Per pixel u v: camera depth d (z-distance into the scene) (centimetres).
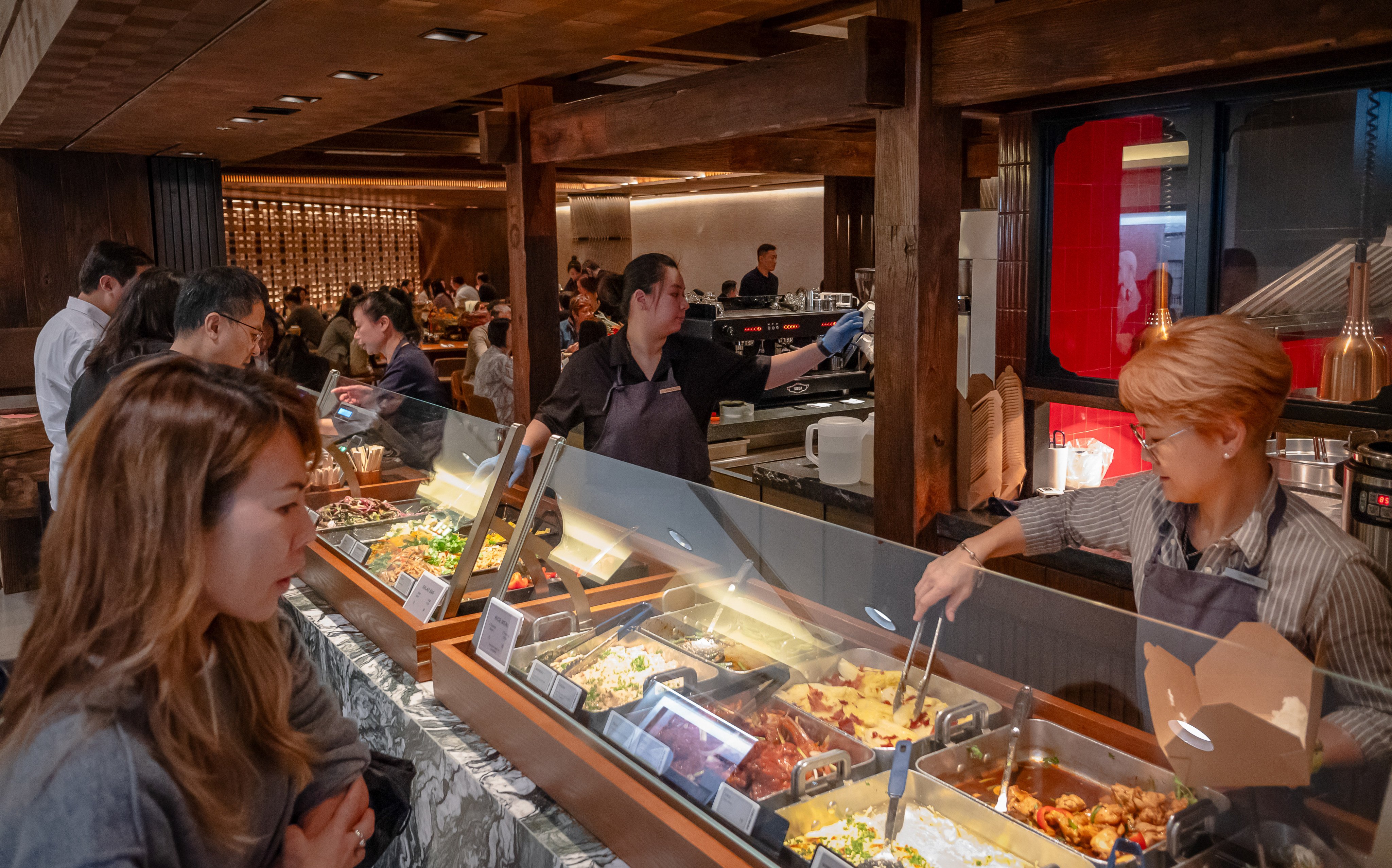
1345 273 245
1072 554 253
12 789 84
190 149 575
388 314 395
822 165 565
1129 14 195
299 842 108
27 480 477
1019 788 134
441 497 257
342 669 221
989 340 402
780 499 373
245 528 91
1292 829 102
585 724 158
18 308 579
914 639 152
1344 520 192
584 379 272
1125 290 319
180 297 255
